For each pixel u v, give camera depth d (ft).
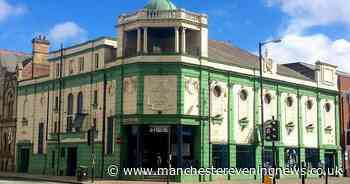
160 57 135.33
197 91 139.33
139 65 135.95
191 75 138.21
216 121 144.05
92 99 152.97
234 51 172.96
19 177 149.59
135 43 145.28
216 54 156.56
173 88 134.62
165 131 133.39
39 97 178.50
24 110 185.88
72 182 127.95
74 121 157.07
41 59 190.90
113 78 144.97
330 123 185.26
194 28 140.36
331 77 187.73
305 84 175.83
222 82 147.33
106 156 144.25
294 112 170.81
